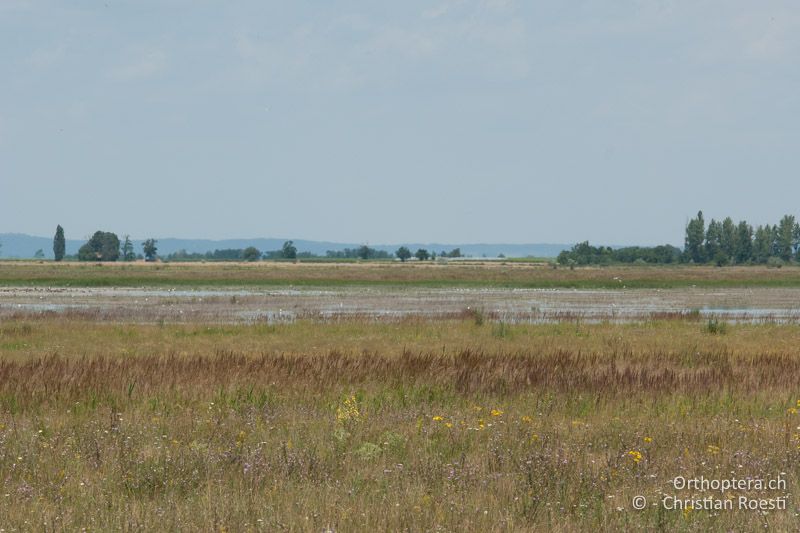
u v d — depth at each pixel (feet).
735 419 113.70
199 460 85.81
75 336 263.49
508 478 81.20
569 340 260.62
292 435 100.53
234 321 343.26
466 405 127.34
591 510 72.69
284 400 128.06
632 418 116.78
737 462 88.79
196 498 74.38
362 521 67.41
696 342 257.34
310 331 285.02
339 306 456.86
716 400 133.08
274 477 81.35
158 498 75.25
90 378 146.20
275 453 90.27
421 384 147.74
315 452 90.43
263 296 555.69
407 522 67.00
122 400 126.82
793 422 112.98
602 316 386.52
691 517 71.20
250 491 75.25
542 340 259.19
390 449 94.48
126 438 97.04
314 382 147.43
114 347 234.17
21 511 69.21
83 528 64.44
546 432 102.22
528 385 146.92
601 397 133.90
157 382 144.77
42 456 88.94
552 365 175.63
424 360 177.27
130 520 66.03
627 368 162.81
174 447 93.86
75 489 77.05
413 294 600.80
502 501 74.74
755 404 129.80
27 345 237.45
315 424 108.47
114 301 487.61
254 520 67.46
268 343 248.11
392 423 109.40
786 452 92.99
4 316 346.95
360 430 103.91
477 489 78.18
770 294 634.84
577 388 142.92
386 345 243.60
